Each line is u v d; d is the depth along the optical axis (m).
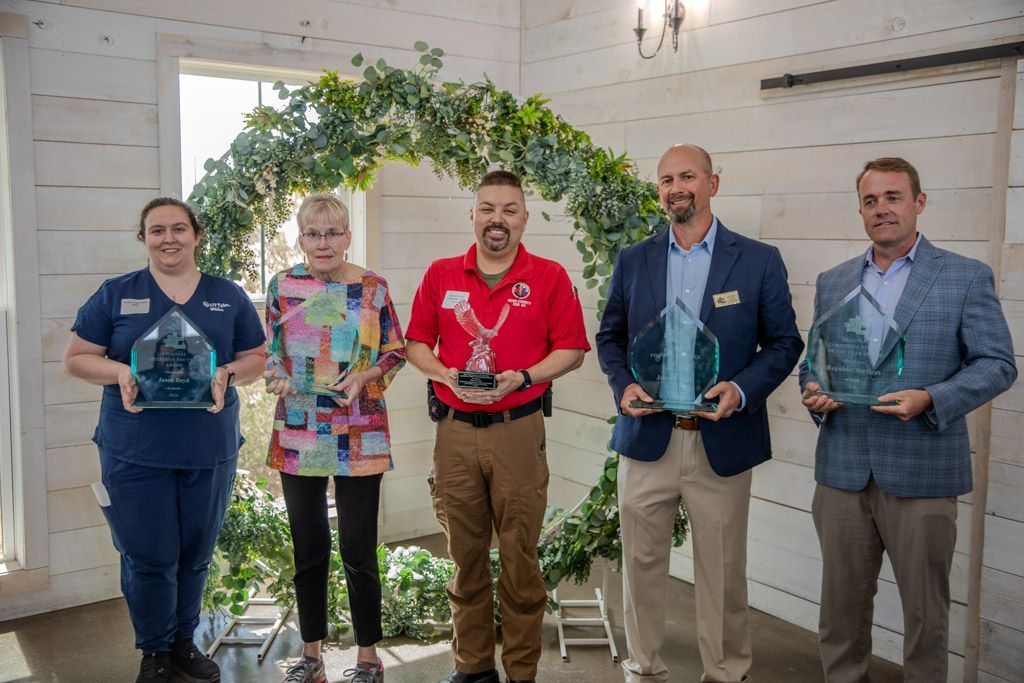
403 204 4.02
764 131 3.15
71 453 3.19
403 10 3.81
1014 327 2.48
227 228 2.84
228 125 3.56
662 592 2.54
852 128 2.88
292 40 3.51
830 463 2.33
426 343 2.57
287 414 2.56
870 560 2.33
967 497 2.66
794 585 3.19
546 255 4.23
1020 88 2.42
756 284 2.38
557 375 2.45
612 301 2.61
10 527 3.20
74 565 3.24
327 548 2.63
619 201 3.04
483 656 2.62
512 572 2.51
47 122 3.02
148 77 3.20
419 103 2.98
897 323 2.20
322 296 2.53
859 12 2.83
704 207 2.40
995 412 2.54
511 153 3.01
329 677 2.77
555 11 4.03
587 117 3.92
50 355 3.11
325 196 2.53
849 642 2.38
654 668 2.55
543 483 2.52
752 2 3.16
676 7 3.39
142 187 3.22
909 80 2.71
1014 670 2.54
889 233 2.18
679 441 2.40
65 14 3.02
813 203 3.01
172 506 2.57
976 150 2.56
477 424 2.43
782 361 2.36
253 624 3.15
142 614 2.61
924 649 2.22
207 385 2.45
